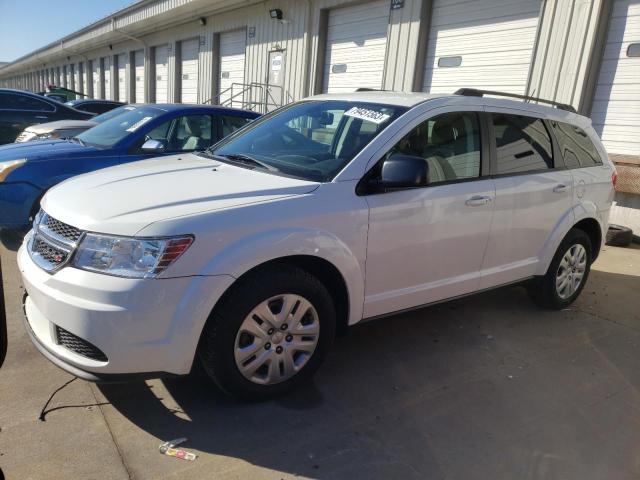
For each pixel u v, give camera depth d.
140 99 23.66
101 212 2.62
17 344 3.44
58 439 2.54
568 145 4.49
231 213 2.66
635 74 7.24
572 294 4.74
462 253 3.66
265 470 2.44
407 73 10.05
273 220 2.75
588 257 4.80
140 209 2.62
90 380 2.50
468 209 3.57
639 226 7.59
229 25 15.52
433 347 3.81
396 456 2.59
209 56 16.81
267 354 2.86
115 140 5.63
